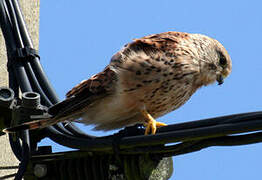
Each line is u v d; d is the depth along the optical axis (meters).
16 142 10.42
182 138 8.25
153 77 10.54
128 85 10.46
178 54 10.91
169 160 9.42
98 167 9.48
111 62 10.65
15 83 10.98
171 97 10.88
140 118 10.96
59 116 9.88
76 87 10.37
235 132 7.81
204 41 11.99
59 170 9.79
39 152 9.91
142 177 9.09
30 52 11.12
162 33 11.55
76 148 9.53
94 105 10.56
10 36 11.48
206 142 8.26
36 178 9.84
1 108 10.20
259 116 7.68
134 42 10.84
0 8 11.79
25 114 9.91
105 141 9.05
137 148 8.84
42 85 10.82
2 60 12.82
